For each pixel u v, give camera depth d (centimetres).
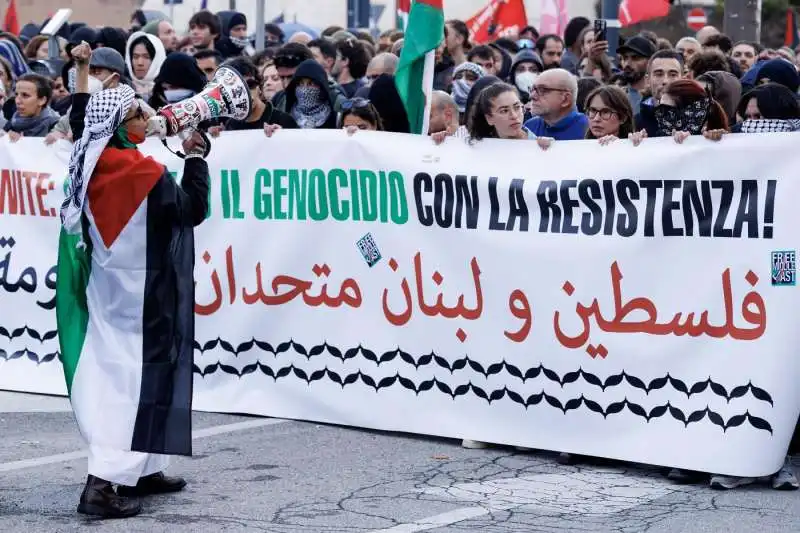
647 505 614
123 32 1309
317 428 771
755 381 646
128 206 590
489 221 723
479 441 727
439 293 740
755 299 648
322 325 780
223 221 811
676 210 668
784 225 641
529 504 612
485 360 725
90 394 594
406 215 750
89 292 600
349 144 766
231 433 755
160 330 594
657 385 673
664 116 698
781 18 3075
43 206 874
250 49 1738
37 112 1016
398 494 627
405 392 753
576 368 697
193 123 600
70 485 640
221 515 590
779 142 643
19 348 883
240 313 806
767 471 642
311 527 571
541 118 850
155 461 612
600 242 689
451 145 738
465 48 1259
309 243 783
